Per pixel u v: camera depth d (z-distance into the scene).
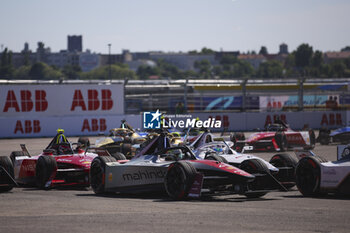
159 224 25.62
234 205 31.95
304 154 40.62
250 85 145.12
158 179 35.75
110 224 25.69
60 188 45.19
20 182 46.81
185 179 32.94
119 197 37.38
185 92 136.62
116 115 130.62
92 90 130.25
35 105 126.62
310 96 155.00
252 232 23.78
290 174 39.81
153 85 140.00
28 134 119.81
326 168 34.75
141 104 141.00
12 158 49.72
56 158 46.22
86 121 124.62
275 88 147.00
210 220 26.62
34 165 45.41
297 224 25.56
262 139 78.38
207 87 140.12
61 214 28.78
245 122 134.75
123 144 66.62
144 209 30.41
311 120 140.25
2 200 35.41
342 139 91.06
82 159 45.94
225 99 143.00
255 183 35.97
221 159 38.50
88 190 43.53
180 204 32.34
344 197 35.62
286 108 151.50
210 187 36.03
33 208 31.23
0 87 124.06
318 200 34.25
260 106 148.00
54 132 122.06
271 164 40.44
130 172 37.62
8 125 118.50
